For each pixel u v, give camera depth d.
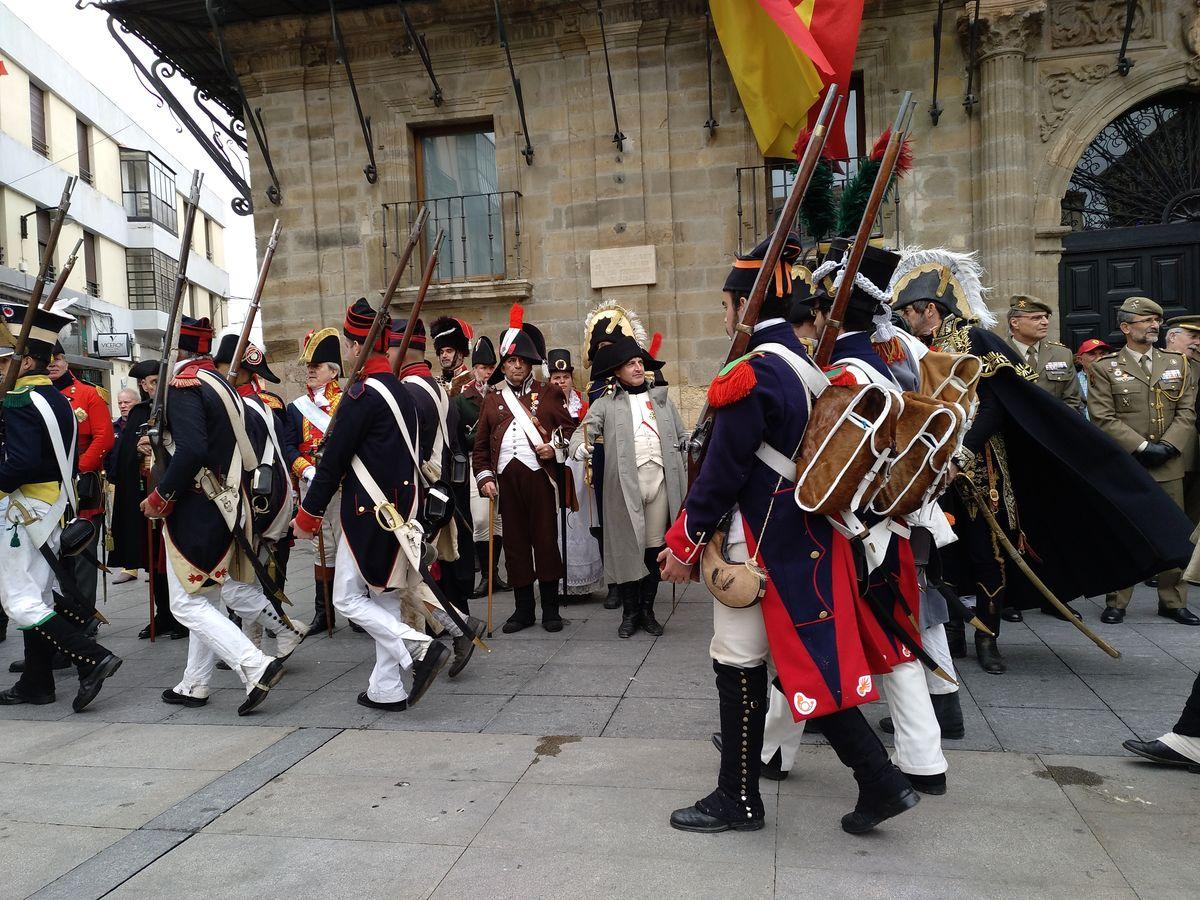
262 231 10.40
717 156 9.34
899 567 2.70
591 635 5.36
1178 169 8.70
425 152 10.25
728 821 2.73
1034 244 8.70
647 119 9.44
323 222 10.22
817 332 3.15
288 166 10.24
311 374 5.98
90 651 4.23
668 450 5.36
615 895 2.42
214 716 4.13
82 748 3.77
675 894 2.41
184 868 2.68
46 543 4.25
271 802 3.12
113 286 25.83
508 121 9.74
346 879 2.57
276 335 10.34
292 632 4.64
